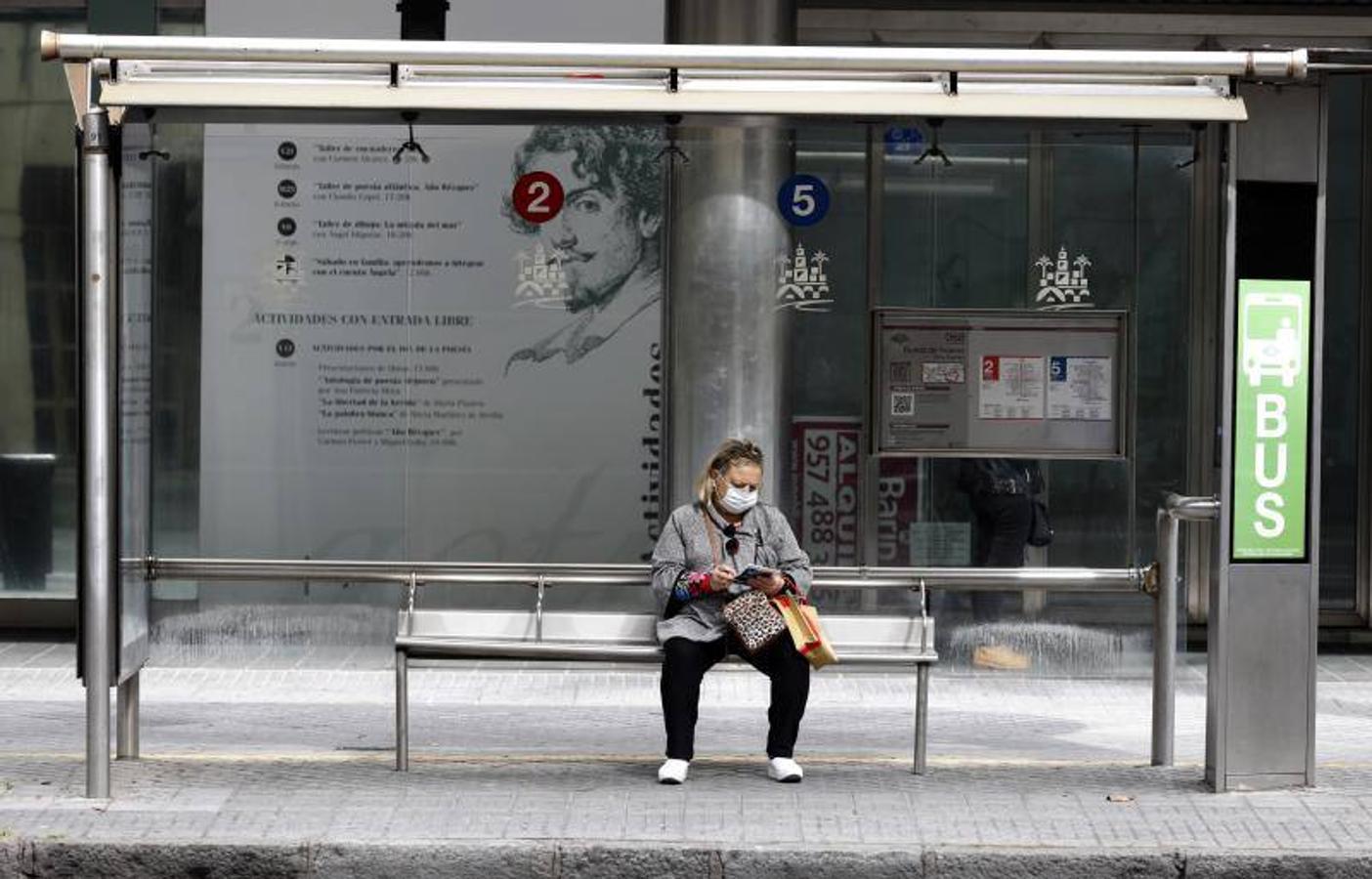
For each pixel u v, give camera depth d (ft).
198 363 34.30
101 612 25.52
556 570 31.76
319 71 25.77
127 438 26.35
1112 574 31.17
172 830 23.97
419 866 23.26
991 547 35.01
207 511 34.86
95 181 25.17
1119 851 23.39
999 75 25.67
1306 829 24.56
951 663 32.99
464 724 31.86
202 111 27.86
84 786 26.35
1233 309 26.07
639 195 35.14
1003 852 23.26
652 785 26.81
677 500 35.24
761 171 34.58
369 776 27.30
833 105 25.35
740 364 34.81
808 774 27.76
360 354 35.17
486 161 35.14
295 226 34.81
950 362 34.81
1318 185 26.22
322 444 35.17
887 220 34.58
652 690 35.24
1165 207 33.96
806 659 27.40
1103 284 34.22
